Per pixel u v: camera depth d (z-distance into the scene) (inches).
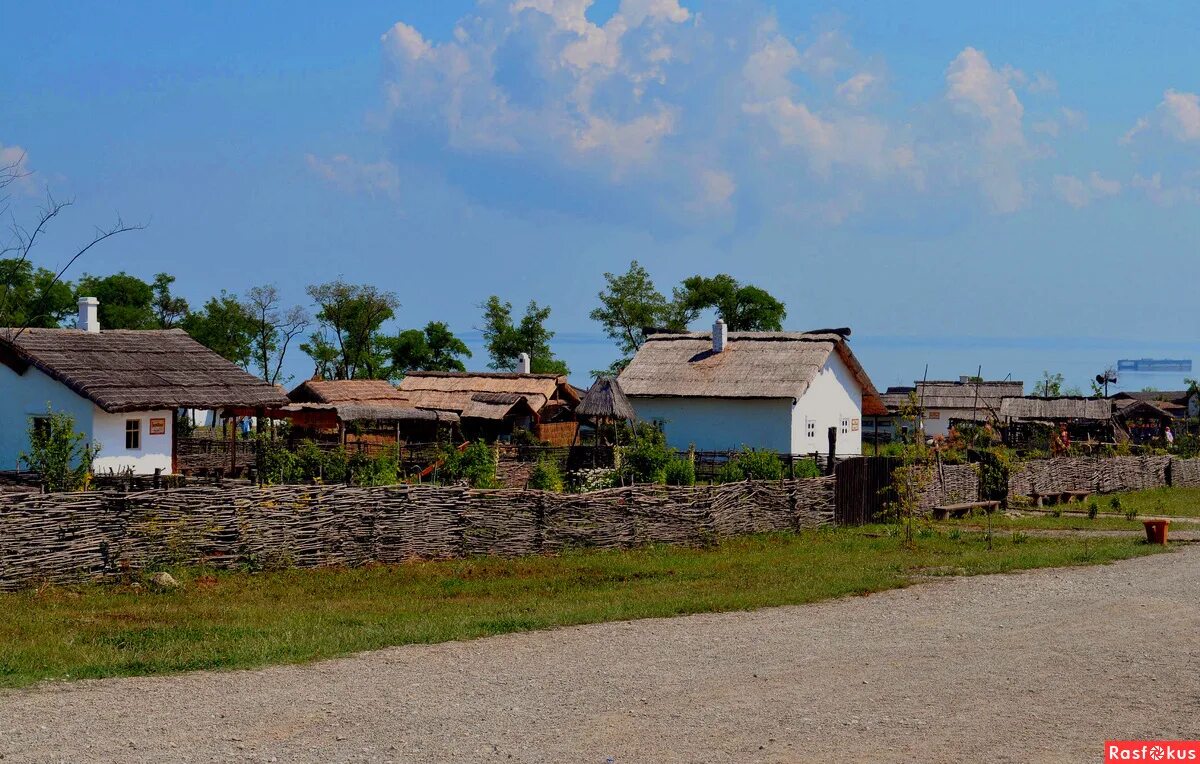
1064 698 418.3
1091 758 348.2
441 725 381.1
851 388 1825.8
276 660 475.8
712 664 474.0
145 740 360.8
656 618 588.1
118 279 2847.0
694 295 3006.9
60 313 2566.4
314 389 1894.7
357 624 568.4
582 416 1469.0
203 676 446.9
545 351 3253.0
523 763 341.7
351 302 3142.2
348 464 1035.3
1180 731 376.2
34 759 339.3
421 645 512.7
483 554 817.5
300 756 346.6
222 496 715.4
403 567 766.5
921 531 1024.9
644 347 1825.8
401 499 789.9
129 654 484.4
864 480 1096.2
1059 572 768.3
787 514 1011.9
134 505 681.6
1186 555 865.5
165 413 1233.4
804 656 490.0
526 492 836.0
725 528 946.7
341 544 762.8
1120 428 2783.0
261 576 714.2
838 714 395.5
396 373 3228.3
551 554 839.1
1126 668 466.3
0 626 545.0
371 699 414.0
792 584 705.0
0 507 630.5
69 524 656.4
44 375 1176.2
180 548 698.8
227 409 1312.7
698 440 1686.8
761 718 390.6
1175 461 1791.3
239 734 368.5
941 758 347.9
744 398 1642.5
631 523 881.5
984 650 502.3
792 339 1732.3
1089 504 1418.6
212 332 2999.5
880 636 535.8
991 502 1232.2
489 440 2041.1
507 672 458.6
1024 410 2792.8
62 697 411.2
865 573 748.6
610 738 367.2
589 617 581.3
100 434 1160.2
